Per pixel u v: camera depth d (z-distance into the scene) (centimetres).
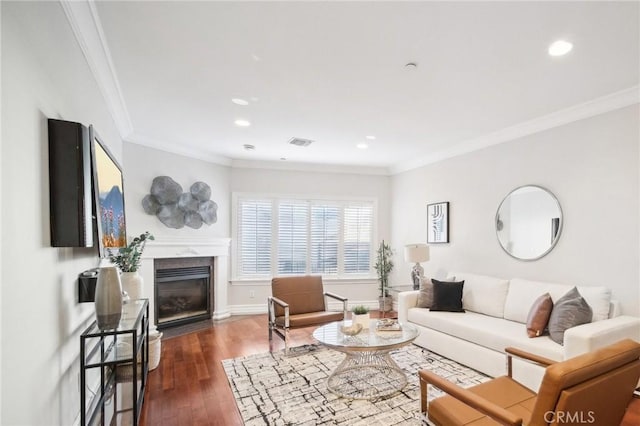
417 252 484
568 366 132
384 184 645
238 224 584
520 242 396
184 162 511
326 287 620
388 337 290
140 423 241
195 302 535
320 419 244
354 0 185
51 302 166
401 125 399
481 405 149
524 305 341
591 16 199
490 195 438
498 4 188
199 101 328
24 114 138
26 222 139
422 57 246
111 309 204
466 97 317
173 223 489
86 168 178
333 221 632
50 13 166
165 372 330
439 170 526
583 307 280
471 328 331
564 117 351
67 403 190
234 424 240
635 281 297
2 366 119
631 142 302
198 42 228
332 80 283
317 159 581
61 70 182
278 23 207
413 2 187
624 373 145
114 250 282
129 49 236
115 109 332
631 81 283
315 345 410
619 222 309
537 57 246
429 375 180
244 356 373
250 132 429
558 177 359
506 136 413
